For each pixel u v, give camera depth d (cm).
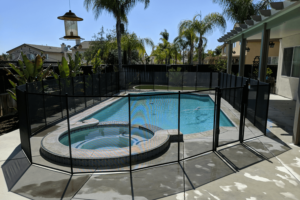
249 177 439
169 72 2203
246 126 793
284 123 805
